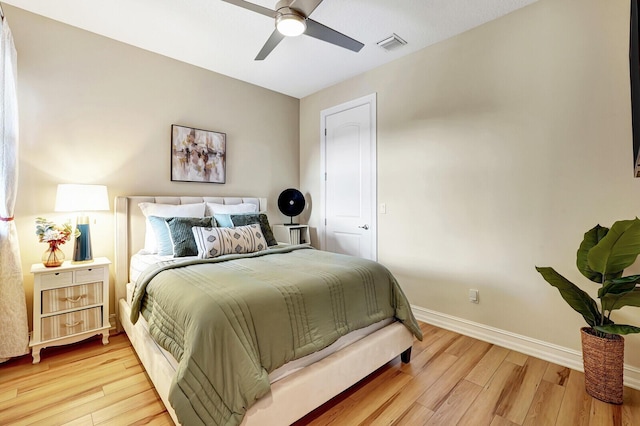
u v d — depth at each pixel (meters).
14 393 1.76
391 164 3.14
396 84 3.09
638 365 1.84
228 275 1.74
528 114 2.24
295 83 3.74
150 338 1.81
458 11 2.31
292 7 1.78
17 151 2.15
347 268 1.96
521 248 2.29
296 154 4.30
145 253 2.66
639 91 1.43
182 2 2.22
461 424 1.53
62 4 2.24
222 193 3.51
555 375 1.97
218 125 3.46
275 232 3.94
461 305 2.63
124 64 2.79
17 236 2.26
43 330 2.13
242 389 1.21
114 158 2.74
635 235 1.48
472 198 2.54
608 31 1.91
